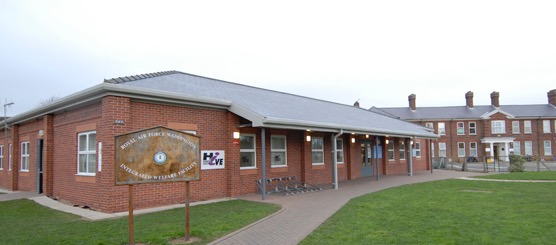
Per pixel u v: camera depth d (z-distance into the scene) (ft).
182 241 23.71
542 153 163.32
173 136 24.77
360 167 76.38
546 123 165.68
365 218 30.71
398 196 43.93
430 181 64.18
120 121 35.22
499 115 164.25
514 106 174.40
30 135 54.49
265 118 41.06
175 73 55.57
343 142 71.36
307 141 58.85
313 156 61.72
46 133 46.68
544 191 46.73
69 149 42.86
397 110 174.70
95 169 37.96
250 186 48.62
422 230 26.09
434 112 172.14
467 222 28.48
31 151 53.72
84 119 39.83
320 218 31.19
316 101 78.89
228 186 45.42
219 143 44.88
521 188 50.44
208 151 43.42
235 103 44.50
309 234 25.58
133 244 22.45
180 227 27.25
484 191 48.14
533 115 165.78
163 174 24.02
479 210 33.60
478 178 69.46
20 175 57.77
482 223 28.09
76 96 37.88
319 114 58.49
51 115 46.96
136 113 37.11
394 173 87.40
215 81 60.59
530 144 164.14
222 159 45.06
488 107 171.83
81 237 24.52
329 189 53.52
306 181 57.47
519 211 32.89
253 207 36.86
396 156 89.71
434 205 36.73
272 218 31.24
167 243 23.16
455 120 166.50
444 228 26.61
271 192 49.26
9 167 62.49
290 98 68.85
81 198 39.58
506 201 38.73
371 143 81.00
